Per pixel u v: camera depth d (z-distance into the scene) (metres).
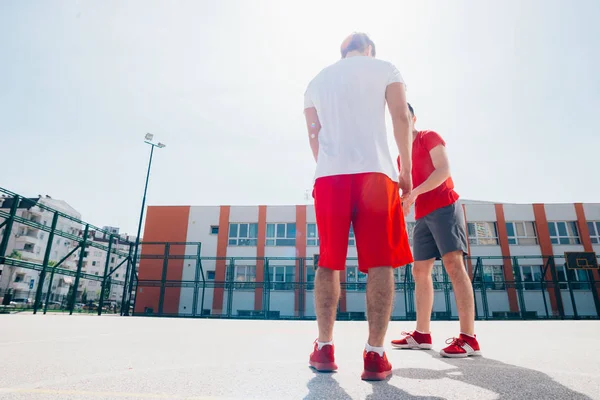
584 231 18.34
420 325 2.03
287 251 18.78
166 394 0.88
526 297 17.64
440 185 1.96
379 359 1.07
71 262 52.94
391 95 1.42
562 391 0.92
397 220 1.28
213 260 18.78
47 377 1.05
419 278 2.07
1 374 1.08
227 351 1.72
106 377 1.06
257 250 18.89
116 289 64.62
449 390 0.93
